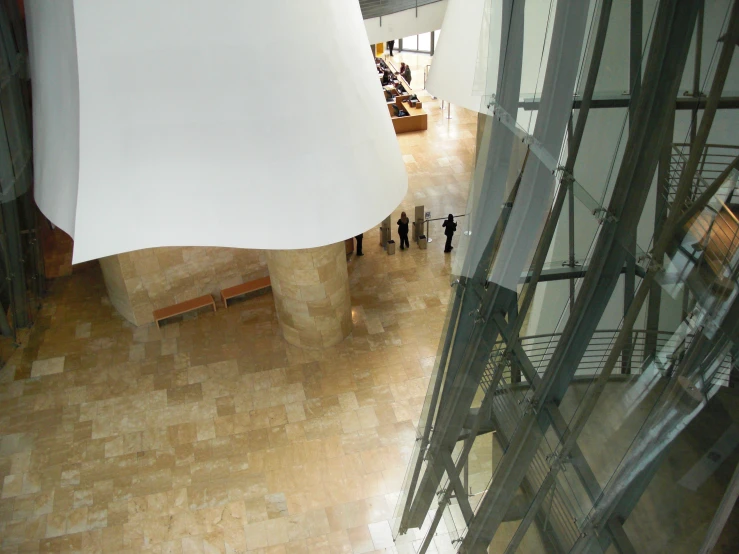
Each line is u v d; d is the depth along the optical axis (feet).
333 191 29.40
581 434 14.30
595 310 13.61
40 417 44.73
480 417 20.33
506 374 18.24
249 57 26.43
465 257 21.56
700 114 10.10
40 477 41.04
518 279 17.11
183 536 37.91
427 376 46.68
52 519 38.81
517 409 17.48
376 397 45.37
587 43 13.48
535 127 16.22
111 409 45.19
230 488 40.19
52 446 42.86
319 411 44.60
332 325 48.01
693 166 10.28
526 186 16.81
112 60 25.59
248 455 42.04
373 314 51.83
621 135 12.39
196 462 41.73
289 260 43.75
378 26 59.06
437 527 25.86
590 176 13.56
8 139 41.83
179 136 26.96
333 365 47.75
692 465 10.44
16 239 45.70
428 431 26.40
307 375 47.09
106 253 28.48
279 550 37.04
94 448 42.68
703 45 9.95
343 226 30.17
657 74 11.03
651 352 11.74
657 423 11.42
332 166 29.09
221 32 25.89
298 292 45.44
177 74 26.08
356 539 37.29
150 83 26.04
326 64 28.09
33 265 51.13
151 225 28.27
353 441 42.60
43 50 27.35
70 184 28.48
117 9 24.95
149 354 49.11
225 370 47.75
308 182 28.73
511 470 17.98
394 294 53.72
